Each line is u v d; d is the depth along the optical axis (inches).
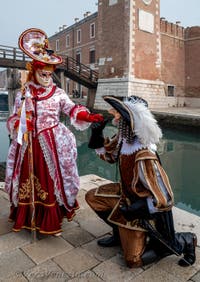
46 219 101.6
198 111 770.2
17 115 105.4
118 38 894.4
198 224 116.0
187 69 1088.8
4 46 735.7
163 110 822.5
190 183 321.1
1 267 89.0
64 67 853.8
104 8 935.7
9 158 109.1
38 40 101.7
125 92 872.9
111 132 551.5
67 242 103.4
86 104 1009.5
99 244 101.3
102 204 95.4
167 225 84.1
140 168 80.7
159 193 78.5
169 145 514.9
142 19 893.2
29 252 96.9
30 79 103.6
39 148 101.5
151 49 929.5
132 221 85.0
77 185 108.3
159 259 92.0
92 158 442.3
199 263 91.4
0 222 117.0
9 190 108.8
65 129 107.5
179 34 1066.1
